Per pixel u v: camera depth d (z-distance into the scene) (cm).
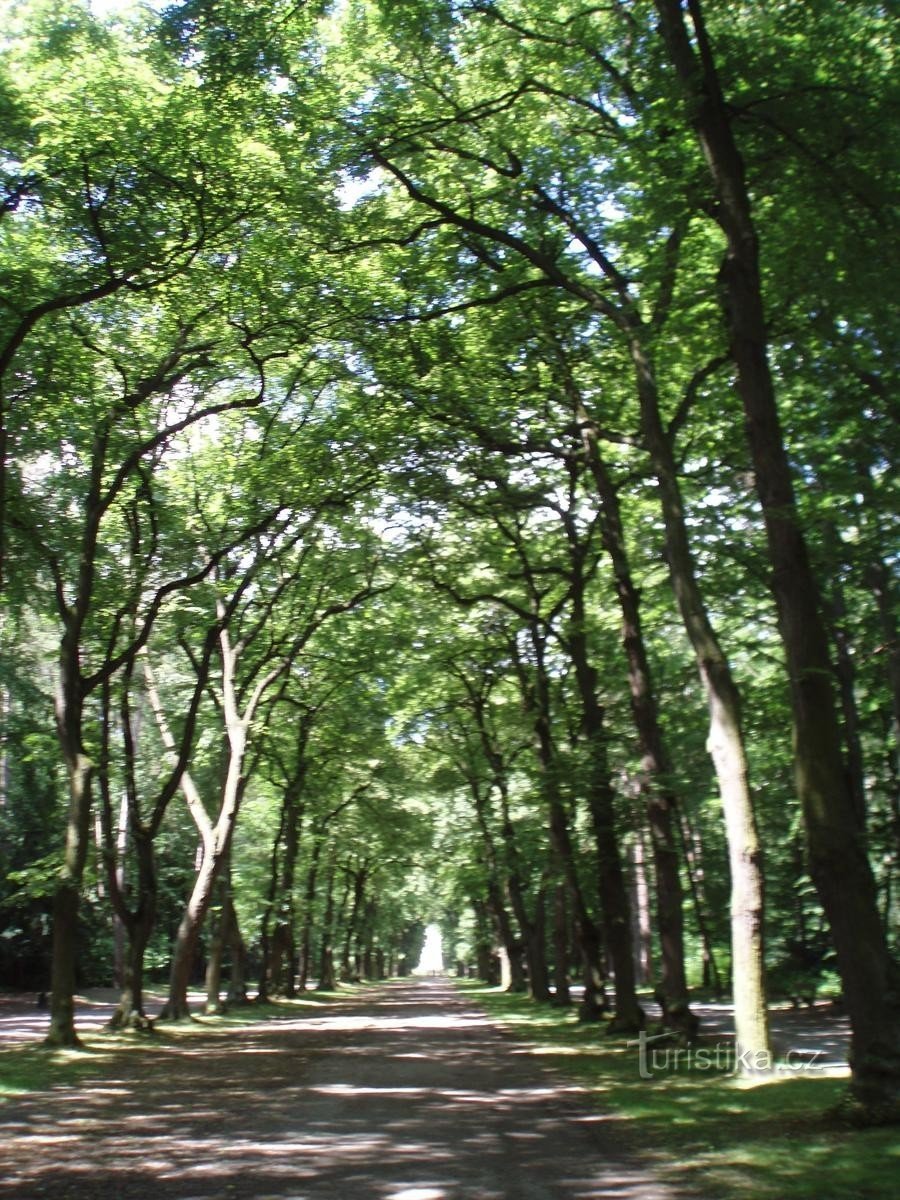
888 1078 1031
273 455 2525
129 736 2667
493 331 1997
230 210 1825
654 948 5434
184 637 2961
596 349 2080
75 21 1752
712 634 1512
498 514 2548
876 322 1466
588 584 2961
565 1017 3109
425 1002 4747
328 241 1875
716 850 4281
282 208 1834
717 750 1470
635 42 1579
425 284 1988
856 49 1343
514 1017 3303
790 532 1195
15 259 1883
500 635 3322
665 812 1998
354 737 4278
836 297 1412
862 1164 848
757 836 1446
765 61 1305
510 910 5978
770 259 1473
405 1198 821
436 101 1808
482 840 4231
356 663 3528
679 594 1550
